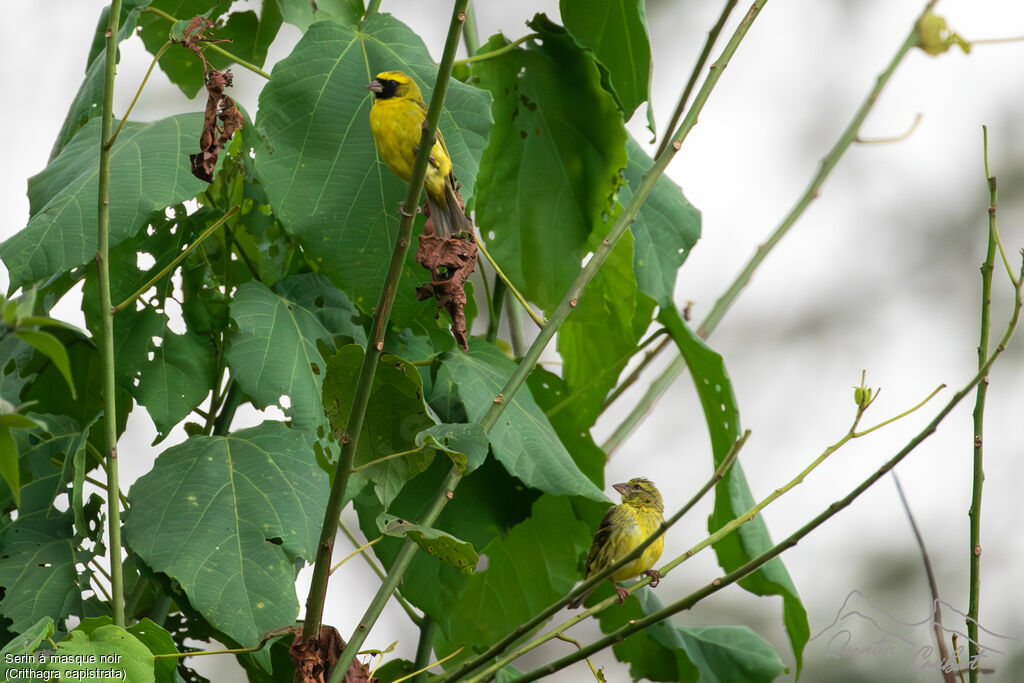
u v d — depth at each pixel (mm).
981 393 6406
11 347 8648
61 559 7320
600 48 9578
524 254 9305
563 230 9297
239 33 9391
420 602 8445
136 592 8148
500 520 8602
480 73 9164
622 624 10016
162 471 7438
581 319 9586
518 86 9172
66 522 7543
